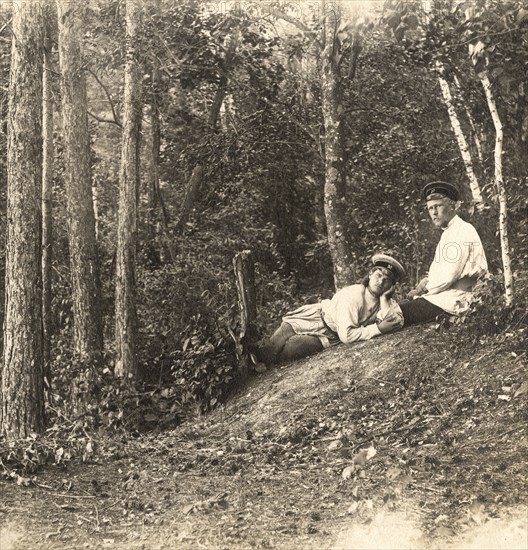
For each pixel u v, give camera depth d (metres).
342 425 8.54
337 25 12.62
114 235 17.84
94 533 6.52
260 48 16.14
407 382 8.95
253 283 10.55
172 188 19.39
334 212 12.53
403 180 15.50
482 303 9.32
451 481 6.90
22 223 9.67
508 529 5.95
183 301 14.74
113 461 8.34
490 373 8.56
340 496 6.98
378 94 16.30
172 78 15.51
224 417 9.55
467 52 12.39
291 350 10.24
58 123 19.28
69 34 12.92
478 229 12.52
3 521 6.72
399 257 14.66
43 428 9.70
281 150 16.67
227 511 6.85
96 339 12.59
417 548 5.87
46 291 14.12
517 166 13.38
